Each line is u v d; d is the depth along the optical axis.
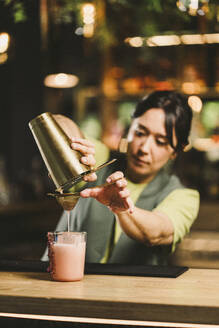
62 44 4.87
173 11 2.37
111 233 1.97
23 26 5.05
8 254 3.77
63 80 5.07
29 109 5.59
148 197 2.00
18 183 4.97
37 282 1.40
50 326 1.26
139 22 2.63
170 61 4.96
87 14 2.53
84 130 5.35
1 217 3.76
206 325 1.19
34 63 5.41
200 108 5.02
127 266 1.60
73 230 2.02
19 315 1.28
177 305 1.15
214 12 2.29
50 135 1.41
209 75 5.01
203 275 1.50
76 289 1.30
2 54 3.40
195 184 5.07
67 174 1.39
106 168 2.08
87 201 2.02
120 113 5.29
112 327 1.22
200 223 3.57
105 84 5.18
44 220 3.88
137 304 1.17
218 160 5.14
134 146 2.00
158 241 1.74
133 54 4.98
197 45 4.88
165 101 1.96
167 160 2.00
